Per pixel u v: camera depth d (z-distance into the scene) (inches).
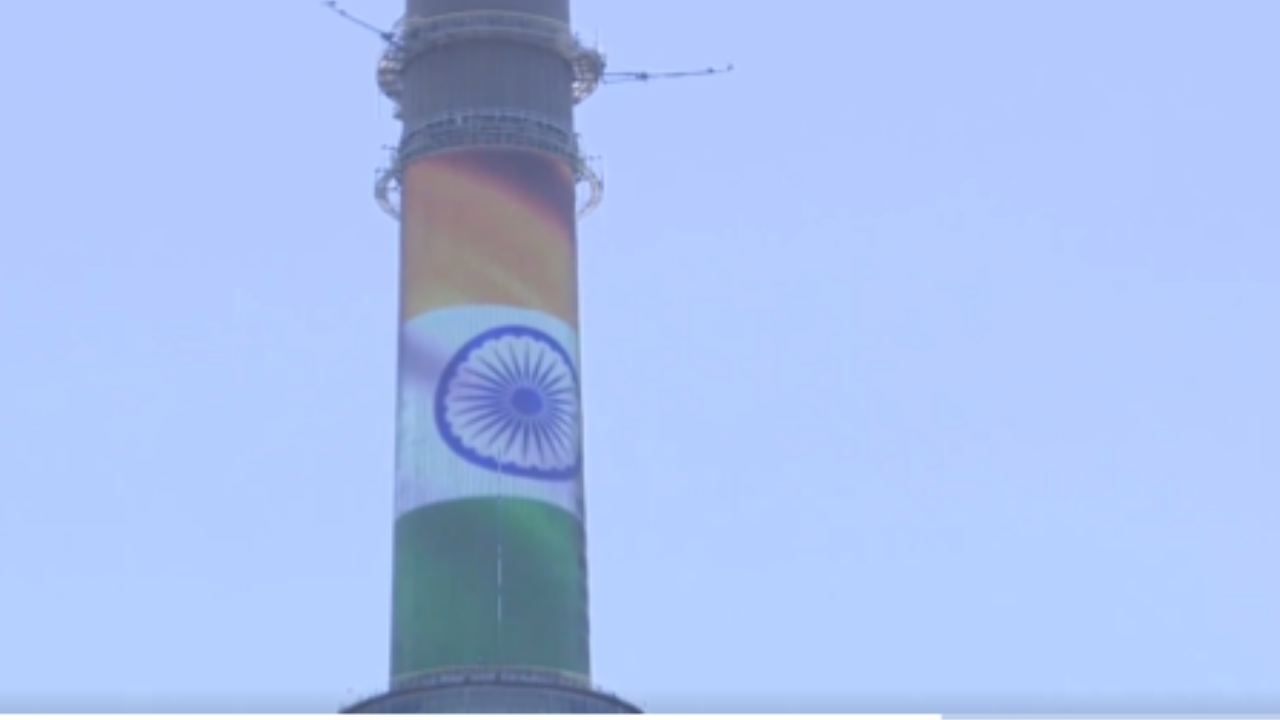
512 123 7047.2
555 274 6934.1
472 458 6653.5
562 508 6683.1
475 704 6294.3
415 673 6456.7
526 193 6973.4
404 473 6722.4
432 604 6510.8
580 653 6565.0
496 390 6737.2
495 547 6555.1
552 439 6742.1
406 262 6963.6
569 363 6865.2
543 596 6540.4
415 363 6815.9
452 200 6943.9
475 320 6801.2
